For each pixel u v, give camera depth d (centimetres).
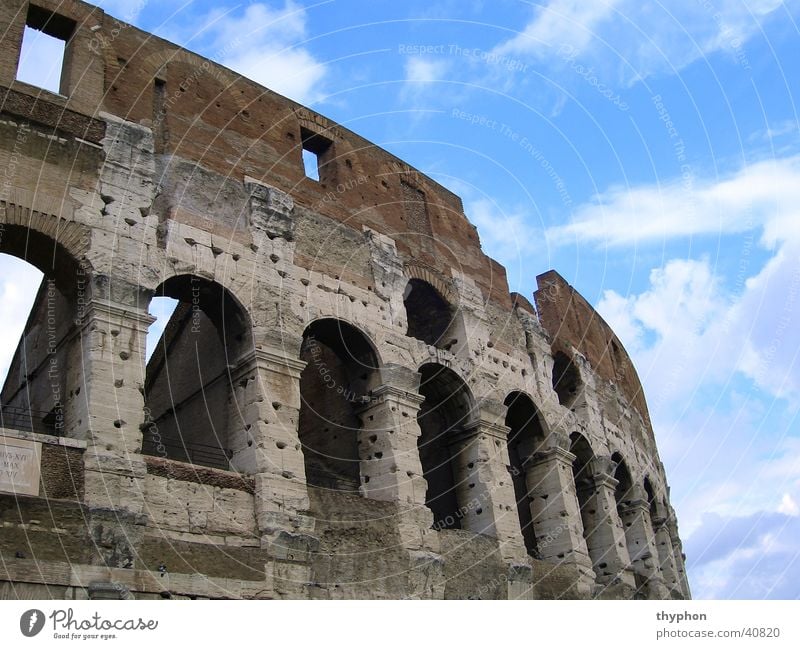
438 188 4672
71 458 2670
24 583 2445
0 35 3122
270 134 3841
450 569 3509
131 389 2875
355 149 4241
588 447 4872
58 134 3097
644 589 5019
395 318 3881
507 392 4284
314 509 3158
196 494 2903
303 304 3531
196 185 3419
